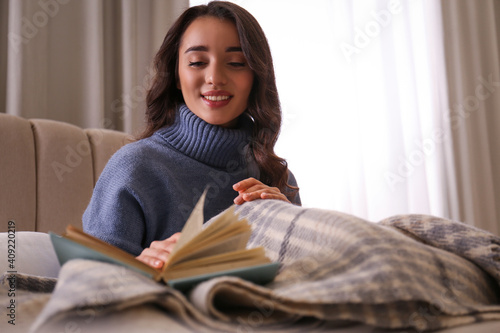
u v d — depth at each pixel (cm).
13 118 145
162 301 47
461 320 55
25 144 144
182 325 47
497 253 66
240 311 54
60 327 46
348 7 261
